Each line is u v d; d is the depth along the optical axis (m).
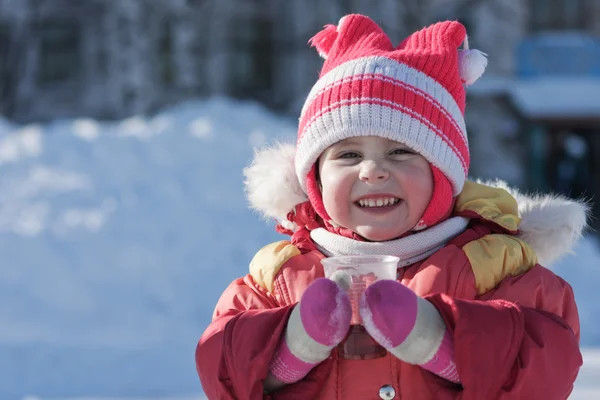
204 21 31.56
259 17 32.38
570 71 31.05
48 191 14.77
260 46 32.41
